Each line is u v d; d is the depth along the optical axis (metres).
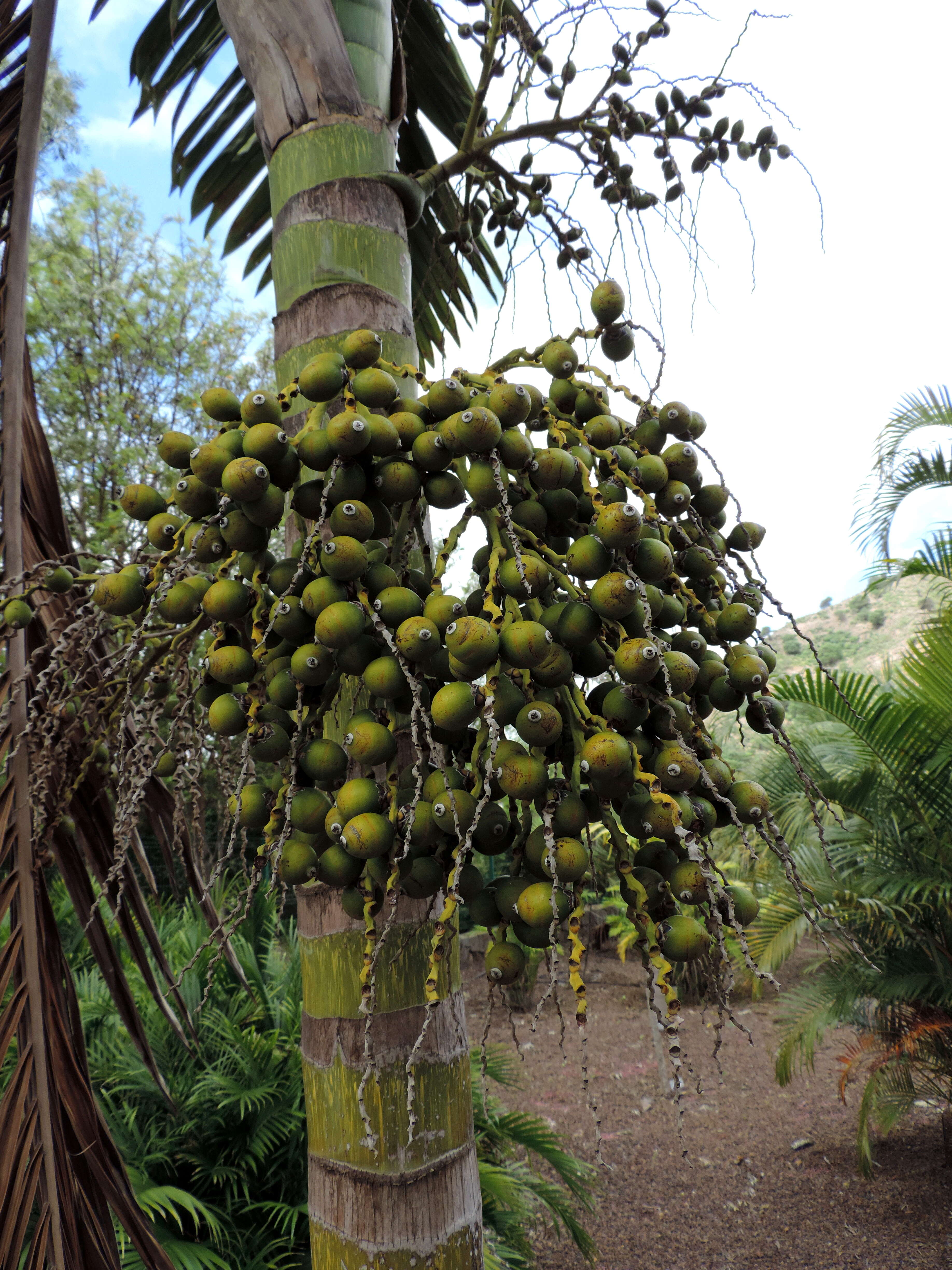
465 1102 1.19
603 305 1.13
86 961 5.20
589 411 1.15
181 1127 4.07
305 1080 1.21
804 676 5.66
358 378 1.04
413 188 1.53
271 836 1.01
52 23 1.97
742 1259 5.32
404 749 1.19
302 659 0.98
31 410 1.92
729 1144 6.70
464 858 0.86
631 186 1.81
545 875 0.90
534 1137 4.69
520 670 0.94
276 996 4.88
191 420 11.98
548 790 0.88
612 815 0.91
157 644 1.24
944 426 6.39
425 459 1.01
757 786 1.00
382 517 1.08
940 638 5.55
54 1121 1.46
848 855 5.81
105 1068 4.34
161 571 1.08
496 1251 4.31
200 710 1.31
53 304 10.69
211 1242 3.69
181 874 5.84
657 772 0.90
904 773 5.60
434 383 1.04
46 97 10.35
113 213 11.73
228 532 1.01
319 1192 1.16
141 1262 3.29
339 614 0.93
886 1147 6.47
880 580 6.36
